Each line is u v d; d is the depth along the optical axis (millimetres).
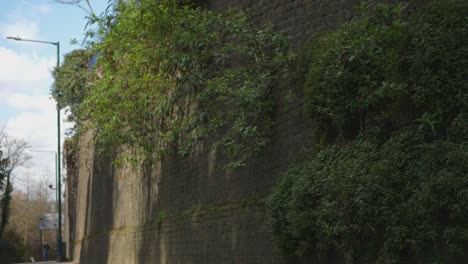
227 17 13992
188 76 14969
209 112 14336
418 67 7855
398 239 7660
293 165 10969
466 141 7234
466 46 7547
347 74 9398
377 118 8859
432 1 8391
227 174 14242
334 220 8891
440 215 7262
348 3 10711
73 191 40125
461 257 7004
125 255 22125
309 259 10062
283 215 10391
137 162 19078
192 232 15891
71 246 42469
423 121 7773
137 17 15656
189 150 16422
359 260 8609
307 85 10273
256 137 12453
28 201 91312
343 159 9219
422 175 7500
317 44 10648
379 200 8062
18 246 67375
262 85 12023
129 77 17500
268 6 12719
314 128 10664
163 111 16750
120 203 23656
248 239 12719
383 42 8438
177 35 13883
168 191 18156
